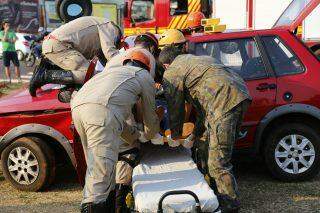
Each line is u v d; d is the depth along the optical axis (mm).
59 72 6141
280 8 14570
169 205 3852
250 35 6625
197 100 4914
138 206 3867
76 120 4523
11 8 37594
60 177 7062
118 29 6395
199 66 4852
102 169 4312
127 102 4469
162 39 5668
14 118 6371
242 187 6344
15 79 18125
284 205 5703
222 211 4656
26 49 24453
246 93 4848
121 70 4586
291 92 6414
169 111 4883
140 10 15891
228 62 6578
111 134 4367
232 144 4770
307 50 6613
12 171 6469
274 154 6441
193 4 15500
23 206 5941
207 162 4867
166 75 4895
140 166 4609
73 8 8406
